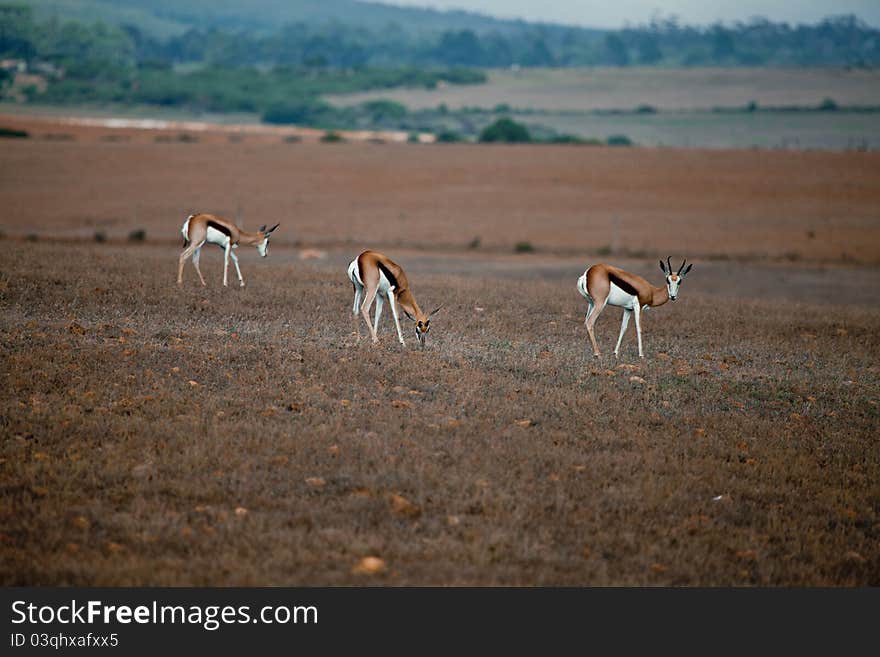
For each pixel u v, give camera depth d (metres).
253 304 73.19
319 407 47.16
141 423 42.94
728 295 127.00
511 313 78.88
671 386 56.53
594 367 59.44
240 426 43.41
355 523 34.88
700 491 40.62
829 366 67.00
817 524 38.50
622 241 198.38
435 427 45.06
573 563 33.28
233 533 33.72
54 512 34.19
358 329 62.78
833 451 47.41
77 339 56.44
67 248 117.25
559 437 45.28
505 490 38.47
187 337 59.31
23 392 46.16
